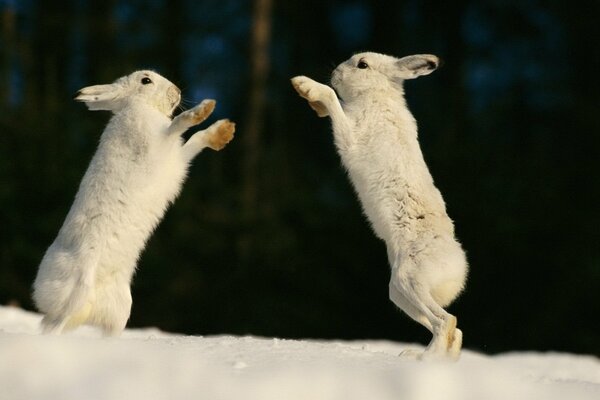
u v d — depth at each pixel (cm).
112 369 1005
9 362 1005
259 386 981
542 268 3403
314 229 3662
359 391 997
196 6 4447
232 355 1091
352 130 1478
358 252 3591
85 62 4238
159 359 1035
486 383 1057
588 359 2028
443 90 4291
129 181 1383
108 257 1368
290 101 4409
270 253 3616
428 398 1005
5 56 4081
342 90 1554
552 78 4206
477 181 3556
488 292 3394
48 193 3556
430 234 1385
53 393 962
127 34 4278
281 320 3553
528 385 1083
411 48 4522
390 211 1423
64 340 1073
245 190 3794
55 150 3662
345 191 3797
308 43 4647
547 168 3622
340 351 1173
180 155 1455
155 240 3566
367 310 3562
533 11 4406
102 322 1387
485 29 4547
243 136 3991
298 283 3603
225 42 4497
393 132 1470
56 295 1341
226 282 3591
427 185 1440
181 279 3553
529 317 3369
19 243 3450
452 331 1329
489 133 3978
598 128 3662
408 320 3503
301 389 987
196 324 3547
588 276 3266
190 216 3675
